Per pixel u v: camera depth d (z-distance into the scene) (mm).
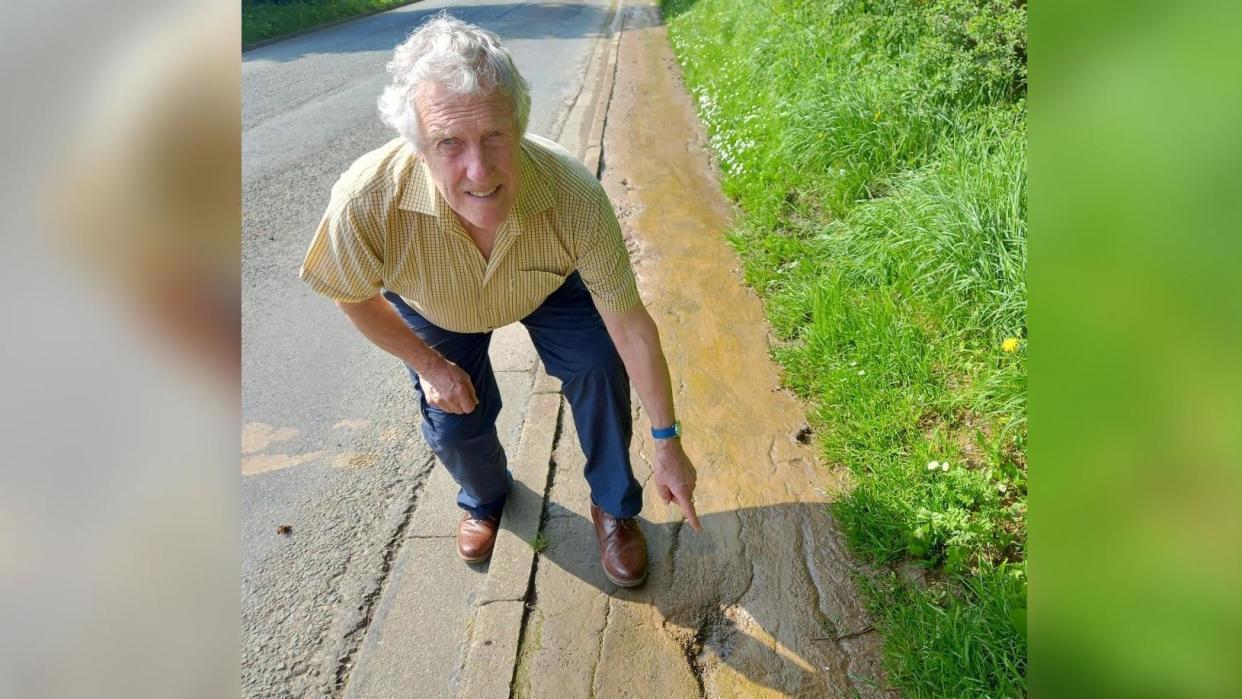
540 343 1983
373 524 2416
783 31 5988
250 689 1905
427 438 2086
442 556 2268
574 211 1663
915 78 4078
